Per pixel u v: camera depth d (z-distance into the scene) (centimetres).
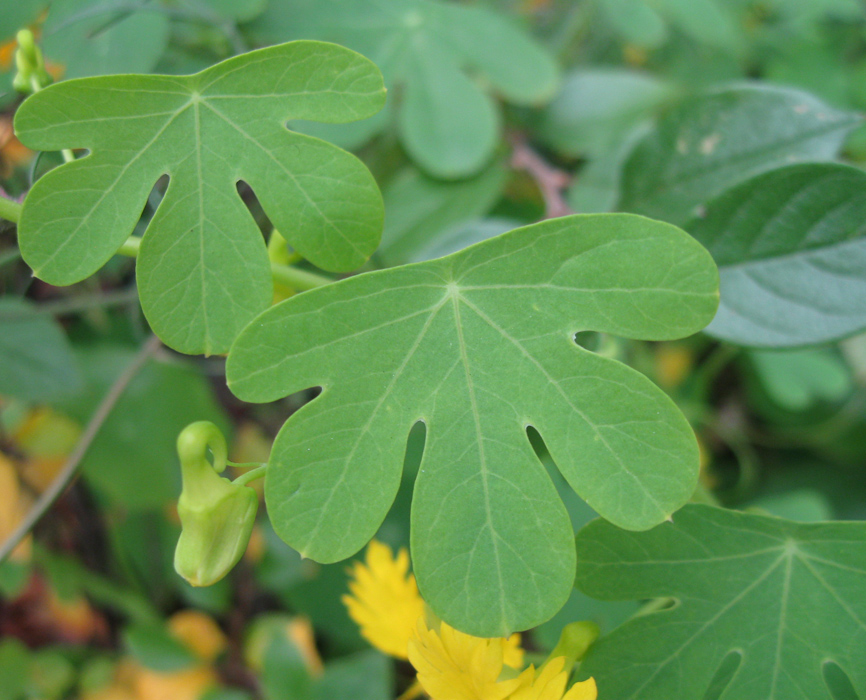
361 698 27
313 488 14
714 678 17
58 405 29
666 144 22
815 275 20
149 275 14
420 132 28
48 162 18
